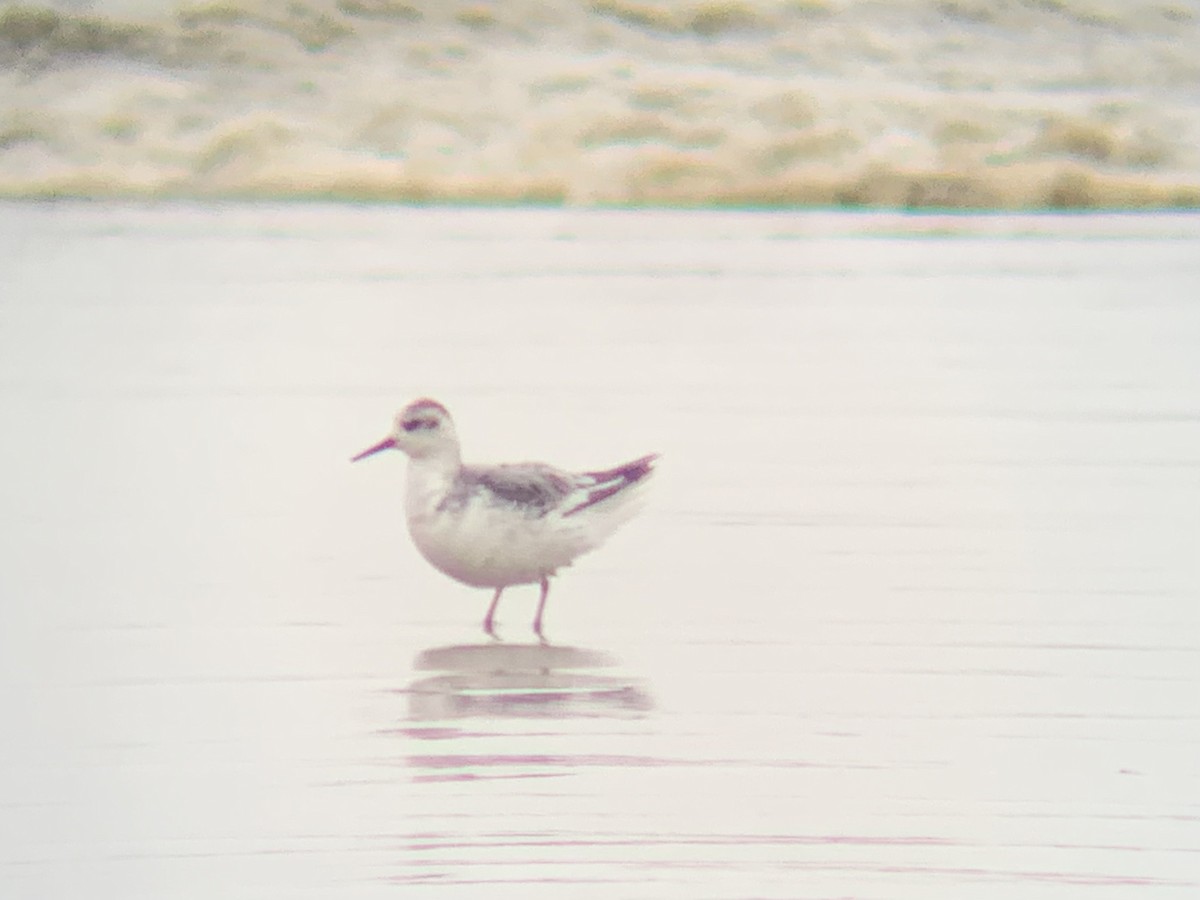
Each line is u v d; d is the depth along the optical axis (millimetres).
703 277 21812
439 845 7637
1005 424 15195
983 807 7992
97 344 17906
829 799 8086
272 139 27578
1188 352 17938
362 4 30578
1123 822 7887
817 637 10211
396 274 21781
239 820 7891
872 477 13570
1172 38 30906
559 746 8656
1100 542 12008
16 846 7664
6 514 12672
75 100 28234
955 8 31500
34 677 9594
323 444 14664
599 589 11164
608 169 27406
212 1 30281
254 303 20031
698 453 14141
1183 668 9695
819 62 30031
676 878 7352
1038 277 21828
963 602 10797
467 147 27750
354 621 10617
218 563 11719
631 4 31422
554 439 14461
